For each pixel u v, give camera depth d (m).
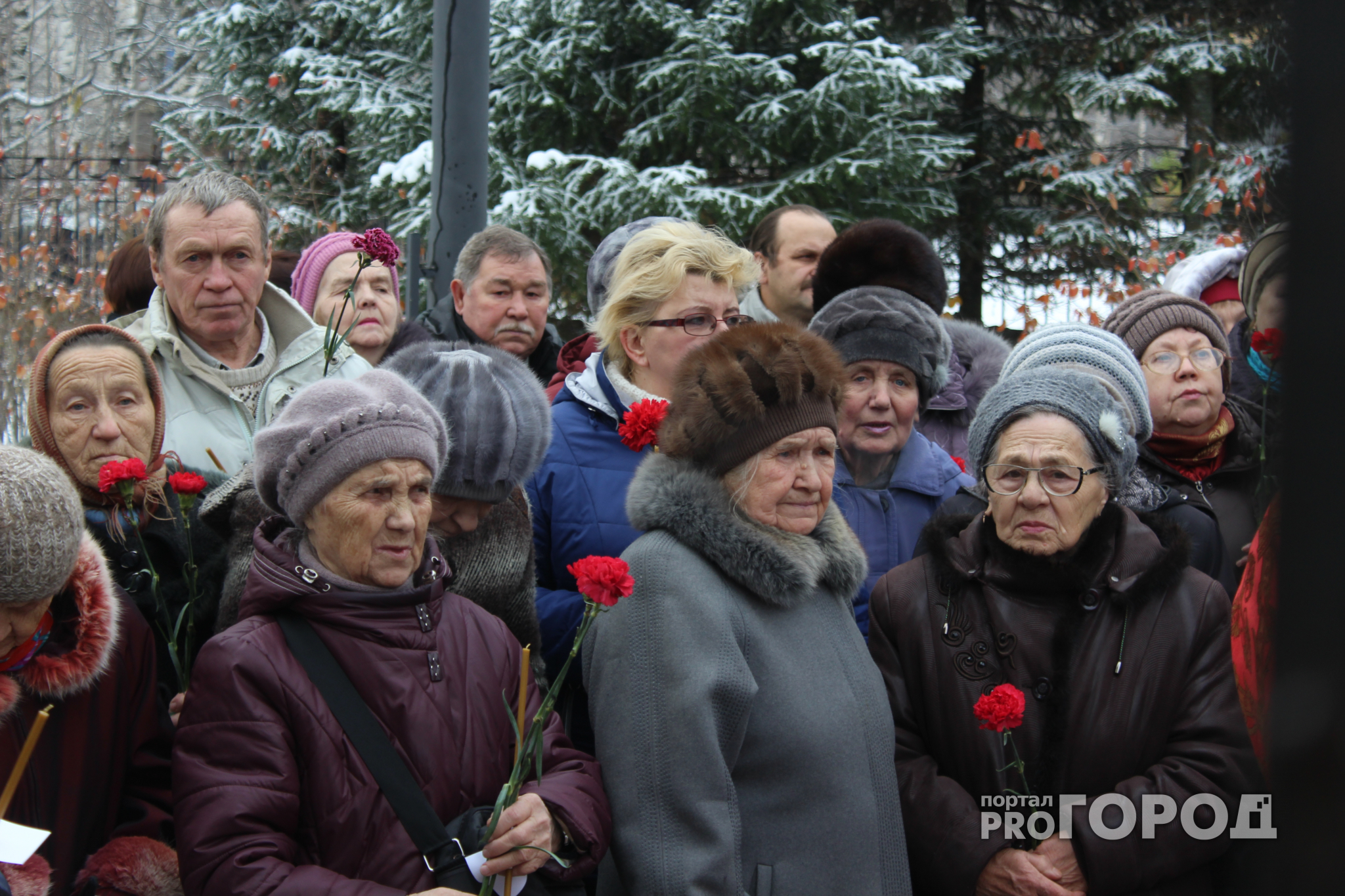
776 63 8.52
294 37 10.28
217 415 2.63
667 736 1.83
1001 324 8.57
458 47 4.21
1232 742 2.05
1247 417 2.86
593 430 2.60
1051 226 10.00
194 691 1.72
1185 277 3.72
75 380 2.13
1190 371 2.85
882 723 2.04
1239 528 2.77
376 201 9.52
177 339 2.61
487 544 2.21
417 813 1.68
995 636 2.19
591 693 1.97
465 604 1.94
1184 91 9.87
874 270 3.09
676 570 1.94
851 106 8.57
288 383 2.70
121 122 12.34
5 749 1.71
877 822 1.95
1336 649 0.74
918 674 2.25
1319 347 0.73
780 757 1.90
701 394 2.02
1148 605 2.15
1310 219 0.73
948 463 3.01
